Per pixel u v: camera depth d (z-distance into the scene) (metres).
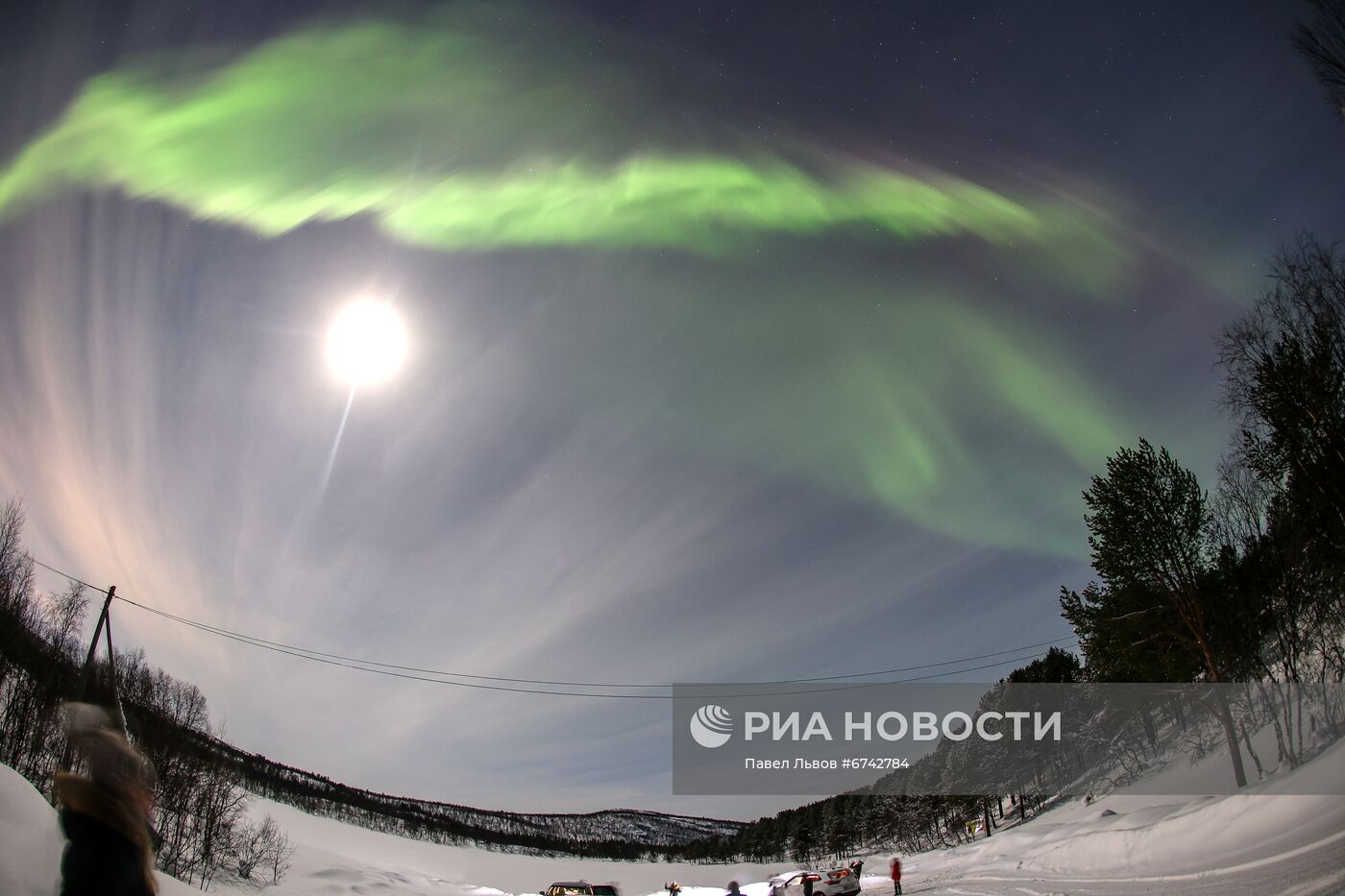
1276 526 26.62
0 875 8.35
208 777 41.41
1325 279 22.03
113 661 22.67
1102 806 35.97
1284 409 22.70
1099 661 31.30
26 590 34.28
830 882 29.17
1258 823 15.22
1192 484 28.30
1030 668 62.50
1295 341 22.59
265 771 134.62
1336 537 24.27
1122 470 29.03
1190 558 28.14
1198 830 17.25
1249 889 10.27
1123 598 29.23
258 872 43.38
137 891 2.68
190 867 36.66
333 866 54.09
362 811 144.38
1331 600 26.03
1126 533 28.56
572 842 170.50
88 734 2.80
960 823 73.94
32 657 32.62
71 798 2.67
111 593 22.91
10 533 34.84
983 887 20.31
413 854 107.94
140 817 2.77
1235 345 23.73
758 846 140.12
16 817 9.66
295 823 94.56
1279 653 30.17
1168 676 29.09
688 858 155.62
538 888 102.62
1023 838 33.00
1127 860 18.95
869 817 96.38
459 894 58.72
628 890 102.62
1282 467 24.23
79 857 2.57
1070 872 20.75
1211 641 28.25
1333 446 22.38
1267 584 27.73
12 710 28.94
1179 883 12.98
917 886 27.36
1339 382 21.86
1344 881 8.86
